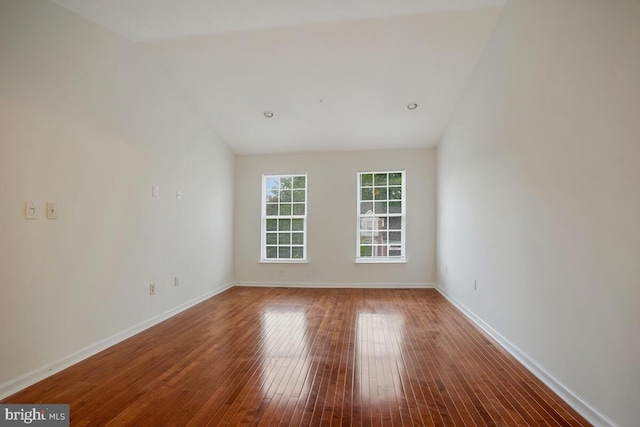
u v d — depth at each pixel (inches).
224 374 95.2
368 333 130.4
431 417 74.3
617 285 66.7
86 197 108.3
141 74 135.6
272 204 233.6
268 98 168.7
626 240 64.5
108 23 114.1
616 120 66.4
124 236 126.0
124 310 125.7
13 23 85.0
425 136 206.7
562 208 84.4
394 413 75.8
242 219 232.5
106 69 116.9
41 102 92.6
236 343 119.8
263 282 230.2
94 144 111.7
